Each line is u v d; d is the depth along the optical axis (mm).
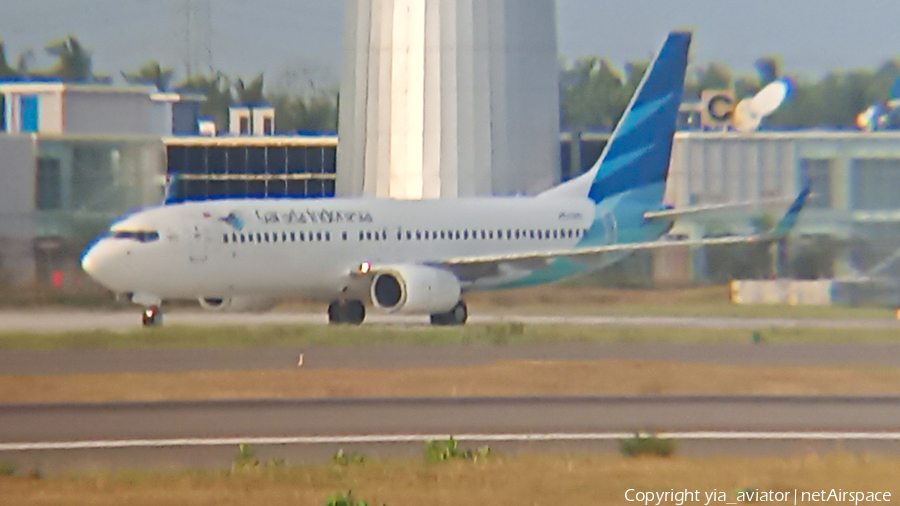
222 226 177125
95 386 116750
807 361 137875
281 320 199875
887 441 92750
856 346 154375
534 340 156875
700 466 82188
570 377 122125
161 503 71250
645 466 82125
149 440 92438
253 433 94812
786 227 191000
